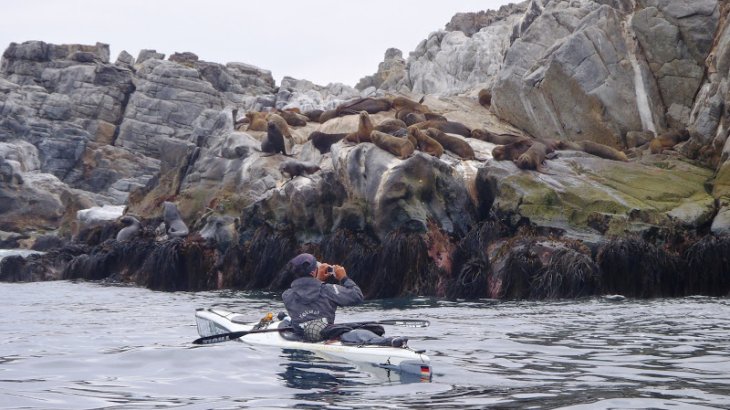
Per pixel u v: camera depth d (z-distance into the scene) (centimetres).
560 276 1869
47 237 4012
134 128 5809
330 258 2094
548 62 2841
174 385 750
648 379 791
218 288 2275
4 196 4491
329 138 2603
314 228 2197
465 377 800
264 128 2966
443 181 2167
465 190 2197
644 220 2012
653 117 2722
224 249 2323
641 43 2762
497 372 834
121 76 6031
